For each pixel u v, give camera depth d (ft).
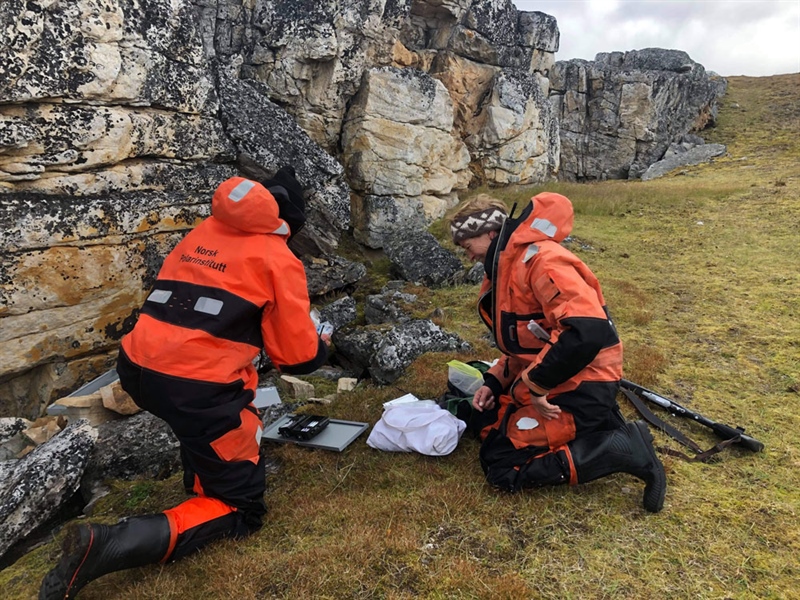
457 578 8.20
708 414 13.33
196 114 19.92
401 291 23.47
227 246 9.32
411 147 31.65
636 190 40.98
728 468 11.27
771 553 8.87
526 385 9.24
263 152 21.58
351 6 28.22
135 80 17.71
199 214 19.70
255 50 28.73
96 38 16.48
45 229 15.83
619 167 67.21
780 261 25.22
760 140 66.18
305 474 11.43
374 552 8.78
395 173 31.24
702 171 56.65
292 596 8.07
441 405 12.59
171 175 19.13
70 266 16.40
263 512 9.89
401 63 35.27
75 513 12.26
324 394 16.48
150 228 18.25
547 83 46.26
